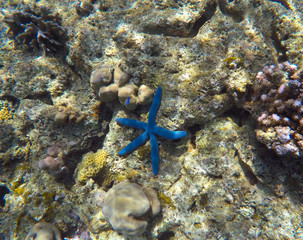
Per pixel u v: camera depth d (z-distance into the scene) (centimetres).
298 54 53
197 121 58
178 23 60
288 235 49
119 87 63
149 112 60
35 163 73
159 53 61
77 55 69
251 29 58
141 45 61
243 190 53
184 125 59
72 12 73
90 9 70
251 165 52
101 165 66
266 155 52
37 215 69
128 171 64
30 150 74
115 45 66
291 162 49
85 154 71
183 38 61
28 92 72
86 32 68
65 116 67
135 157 63
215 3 61
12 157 73
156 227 59
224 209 54
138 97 62
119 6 68
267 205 51
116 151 66
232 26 59
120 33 64
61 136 70
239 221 52
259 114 52
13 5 84
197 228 55
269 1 58
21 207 70
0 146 72
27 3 77
